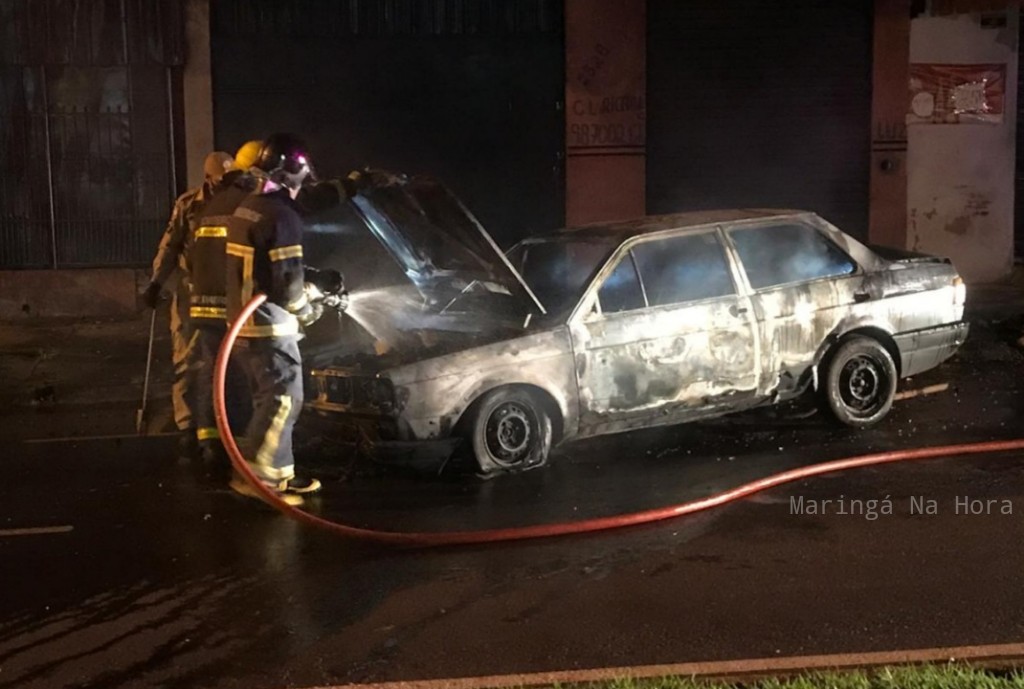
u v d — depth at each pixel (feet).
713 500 22.16
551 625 16.99
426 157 46.16
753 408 27.53
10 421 31.60
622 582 18.62
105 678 15.61
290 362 21.59
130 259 45.55
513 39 45.96
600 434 25.22
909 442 26.45
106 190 45.16
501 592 18.34
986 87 47.96
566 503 22.70
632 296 25.23
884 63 47.60
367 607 17.85
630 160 47.03
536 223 46.96
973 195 48.49
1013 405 30.09
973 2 46.29
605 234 26.23
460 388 23.47
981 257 48.80
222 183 23.59
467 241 23.90
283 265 20.83
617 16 46.26
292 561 19.92
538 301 24.76
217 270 22.97
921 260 28.66
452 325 24.88
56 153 44.83
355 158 45.83
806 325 26.66
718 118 47.52
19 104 44.45
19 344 40.55
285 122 45.34
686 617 17.13
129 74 44.65
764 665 14.64
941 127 48.11
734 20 47.06
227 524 21.97
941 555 19.43
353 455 24.95
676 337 25.29
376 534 20.34
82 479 25.41
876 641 16.10
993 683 13.79
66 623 17.52
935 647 15.81
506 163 46.55
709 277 25.94
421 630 16.94
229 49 44.80
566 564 19.48
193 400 25.32
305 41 45.09
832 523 21.15
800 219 27.25
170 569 19.69
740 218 26.76
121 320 44.73
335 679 15.43
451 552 20.18
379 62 45.50
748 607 17.44
